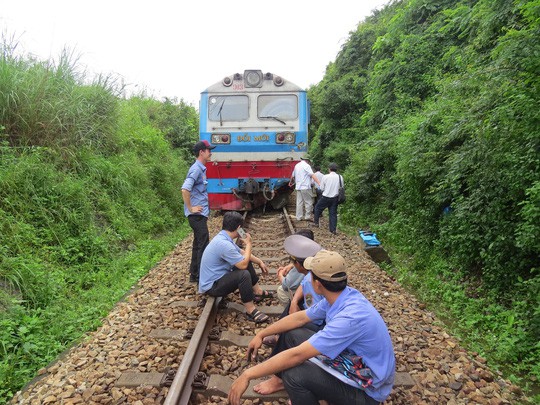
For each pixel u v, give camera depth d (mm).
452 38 10875
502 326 4289
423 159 6895
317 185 9508
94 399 3029
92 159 7809
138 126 11812
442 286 5613
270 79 10273
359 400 2396
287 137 10078
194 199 5293
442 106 7023
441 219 6645
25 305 4539
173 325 4191
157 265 6520
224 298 4770
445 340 4027
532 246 4152
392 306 4816
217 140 10117
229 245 4355
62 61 8398
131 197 8641
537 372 3506
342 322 2309
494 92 4934
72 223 6375
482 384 3275
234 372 3400
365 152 11406
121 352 3689
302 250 3205
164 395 3061
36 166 6289
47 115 7188
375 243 7168
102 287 5445
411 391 3154
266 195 10195
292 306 3480
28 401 3078
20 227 5406
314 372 2457
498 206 4852
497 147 4777
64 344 4062
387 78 12430
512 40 4320
